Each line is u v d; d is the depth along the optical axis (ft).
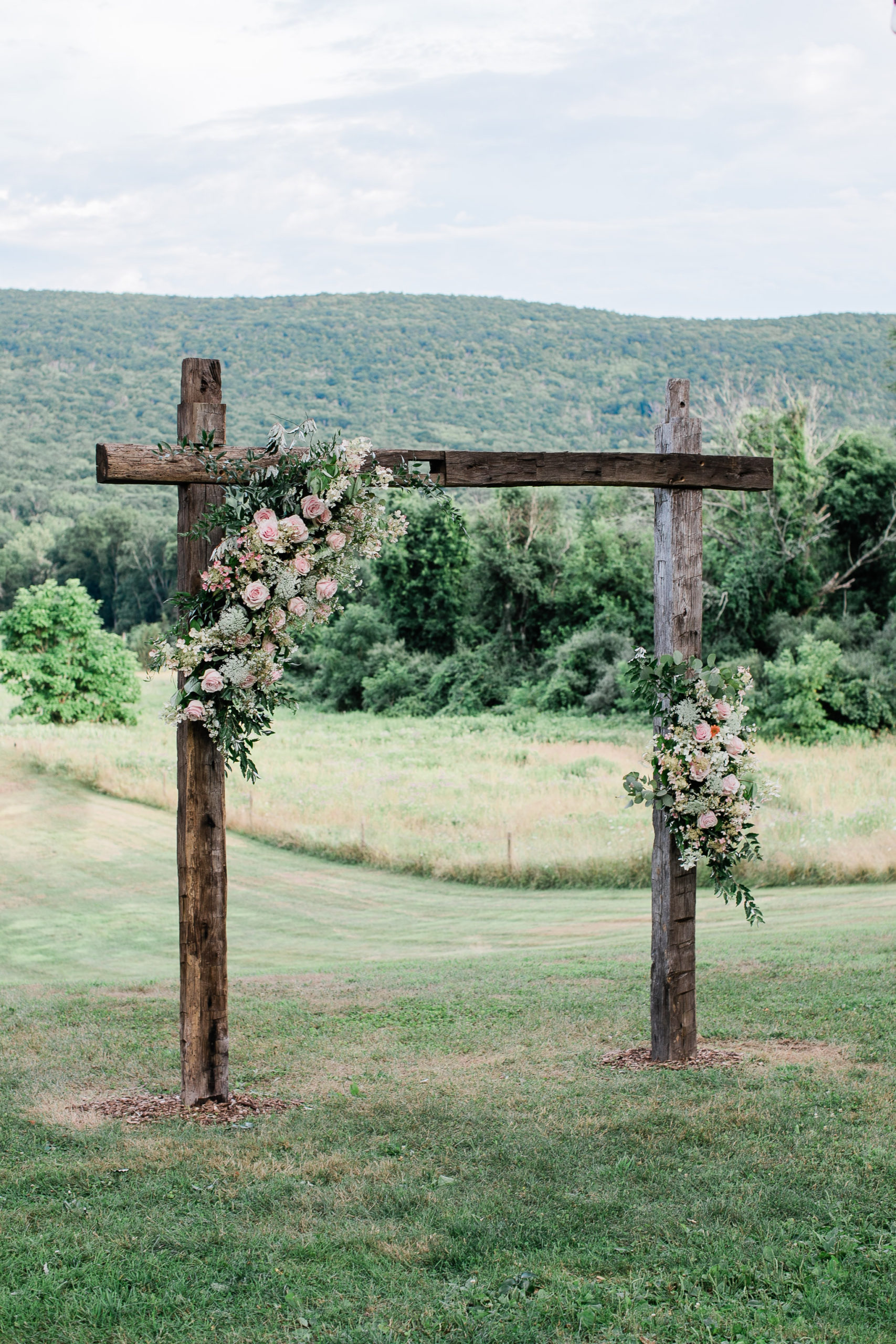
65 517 358.43
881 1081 22.22
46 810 89.15
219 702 21.50
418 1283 14.12
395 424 444.55
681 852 25.04
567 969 39.04
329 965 44.83
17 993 38.45
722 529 143.74
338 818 80.64
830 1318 12.91
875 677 122.11
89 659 141.38
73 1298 13.50
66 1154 19.10
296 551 21.52
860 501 139.44
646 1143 19.19
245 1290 13.94
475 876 64.85
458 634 182.50
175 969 47.83
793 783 85.20
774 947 39.45
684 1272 14.23
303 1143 19.63
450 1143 19.61
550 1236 15.46
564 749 120.57
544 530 175.73
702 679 25.50
